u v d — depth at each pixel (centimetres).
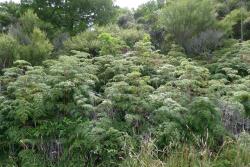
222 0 1709
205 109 562
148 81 682
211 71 903
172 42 1185
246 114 626
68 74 620
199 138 529
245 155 487
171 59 881
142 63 845
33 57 902
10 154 561
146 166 446
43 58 922
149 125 572
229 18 1362
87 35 1166
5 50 870
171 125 531
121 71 745
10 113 576
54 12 1659
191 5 1209
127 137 521
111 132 520
